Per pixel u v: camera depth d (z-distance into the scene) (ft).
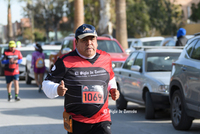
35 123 29.73
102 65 14.78
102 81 14.69
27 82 65.62
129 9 185.88
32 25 259.60
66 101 14.70
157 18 187.52
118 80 38.63
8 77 43.34
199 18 185.88
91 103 14.38
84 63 14.61
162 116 33.32
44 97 47.57
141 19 184.55
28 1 179.73
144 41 77.56
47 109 37.29
